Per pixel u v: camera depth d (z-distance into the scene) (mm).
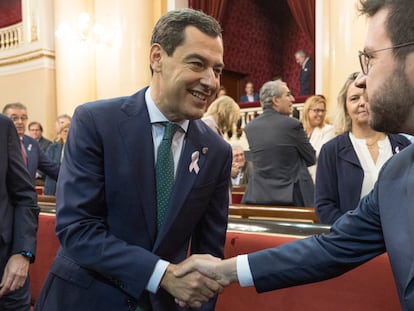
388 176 1022
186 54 1148
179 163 1271
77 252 1173
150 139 1243
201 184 1283
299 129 2965
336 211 1932
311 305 1626
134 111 1254
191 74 1155
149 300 1266
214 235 1391
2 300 1827
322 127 3766
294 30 12477
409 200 933
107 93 9039
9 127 1753
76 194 1188
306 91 8914
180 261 1320
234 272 1216
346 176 1937
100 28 9094
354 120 1982
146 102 1278
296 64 12391
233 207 2420
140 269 1150
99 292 1223
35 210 1775
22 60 10555
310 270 1165
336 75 6449
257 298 1751
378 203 1062
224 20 11188
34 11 10227
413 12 865
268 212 2312
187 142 1292
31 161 3588
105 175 1214
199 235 1426
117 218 1228
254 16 12062
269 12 12492
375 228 1114
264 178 2994
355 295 1539
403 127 943
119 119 1233
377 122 955
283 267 1185
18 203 1752
